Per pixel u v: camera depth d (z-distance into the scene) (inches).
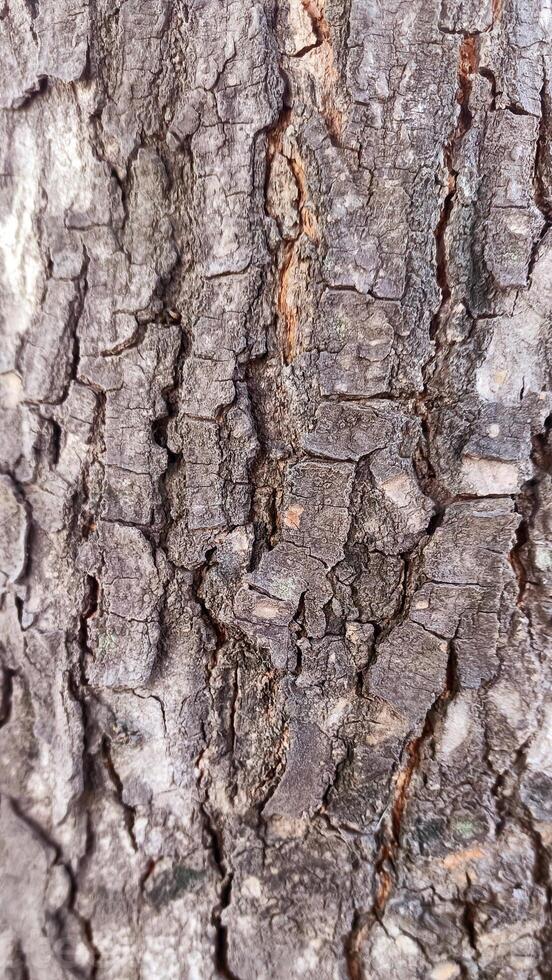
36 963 9.6
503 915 9.0
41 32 8.8
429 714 9.3
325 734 9.4
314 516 9.1
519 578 9.0
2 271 9.5
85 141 9.0
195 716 9.7
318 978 9.1
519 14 8.3
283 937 9.3
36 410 9.6
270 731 9.6
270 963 9.3
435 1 8.3
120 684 9.7
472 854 9.1
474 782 9.2
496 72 8.4
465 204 8.5
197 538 9.4
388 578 9.2
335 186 8.5
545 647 9.0
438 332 8.8
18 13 8.9
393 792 9.4
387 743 9.3
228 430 9.1
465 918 9.1
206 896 9.5
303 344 8.9
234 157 8.6
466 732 9.2
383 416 8.9
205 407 9.1
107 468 9.4
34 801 10.0
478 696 9.1
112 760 9.9
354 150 8.5
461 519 8.9
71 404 9.5
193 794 9.8
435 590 9.0
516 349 8.7
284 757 9.5
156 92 8.7
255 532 9.3
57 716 9.9
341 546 9.1
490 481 8.9
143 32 8.6
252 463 9.2
